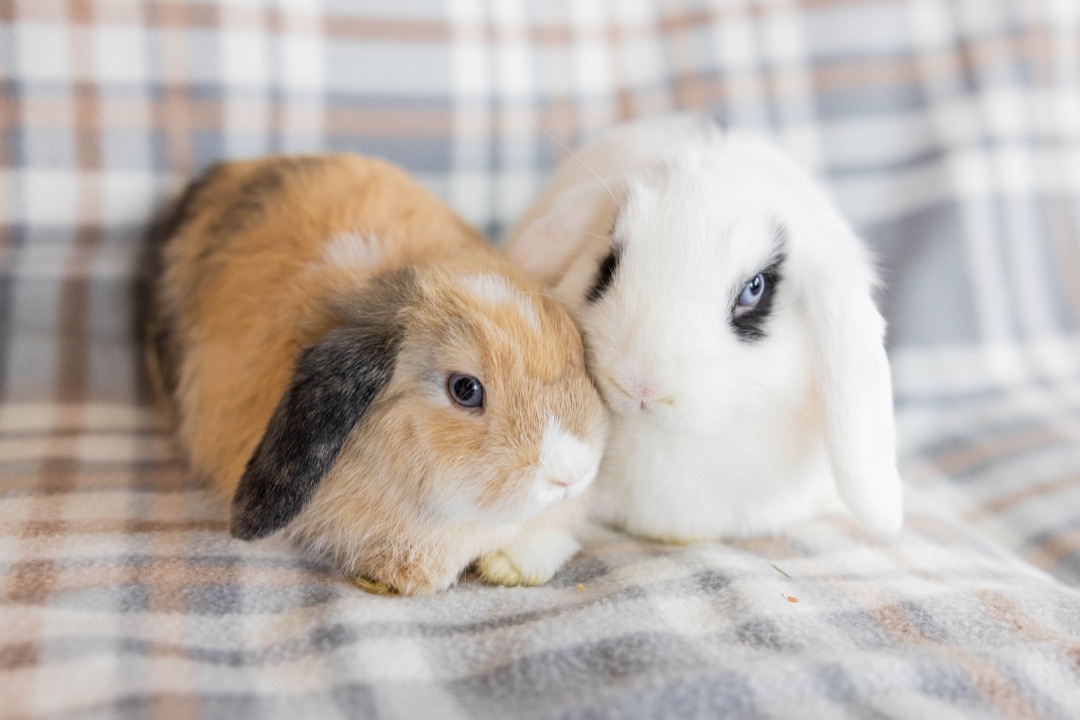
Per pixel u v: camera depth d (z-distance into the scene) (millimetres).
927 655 339
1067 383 616
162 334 483
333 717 307
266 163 494
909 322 610
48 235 542
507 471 364
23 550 374
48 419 505
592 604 365
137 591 357
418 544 380
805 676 322
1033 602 384
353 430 379
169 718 298
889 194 635
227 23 552
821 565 414
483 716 311
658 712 306
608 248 419
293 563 395
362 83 581
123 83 540
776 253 406
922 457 559
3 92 523
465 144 604
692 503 426
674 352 381
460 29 595
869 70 630
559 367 379
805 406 416
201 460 434
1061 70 633
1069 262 636
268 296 420
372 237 432
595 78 629
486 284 393
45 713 296
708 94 631
